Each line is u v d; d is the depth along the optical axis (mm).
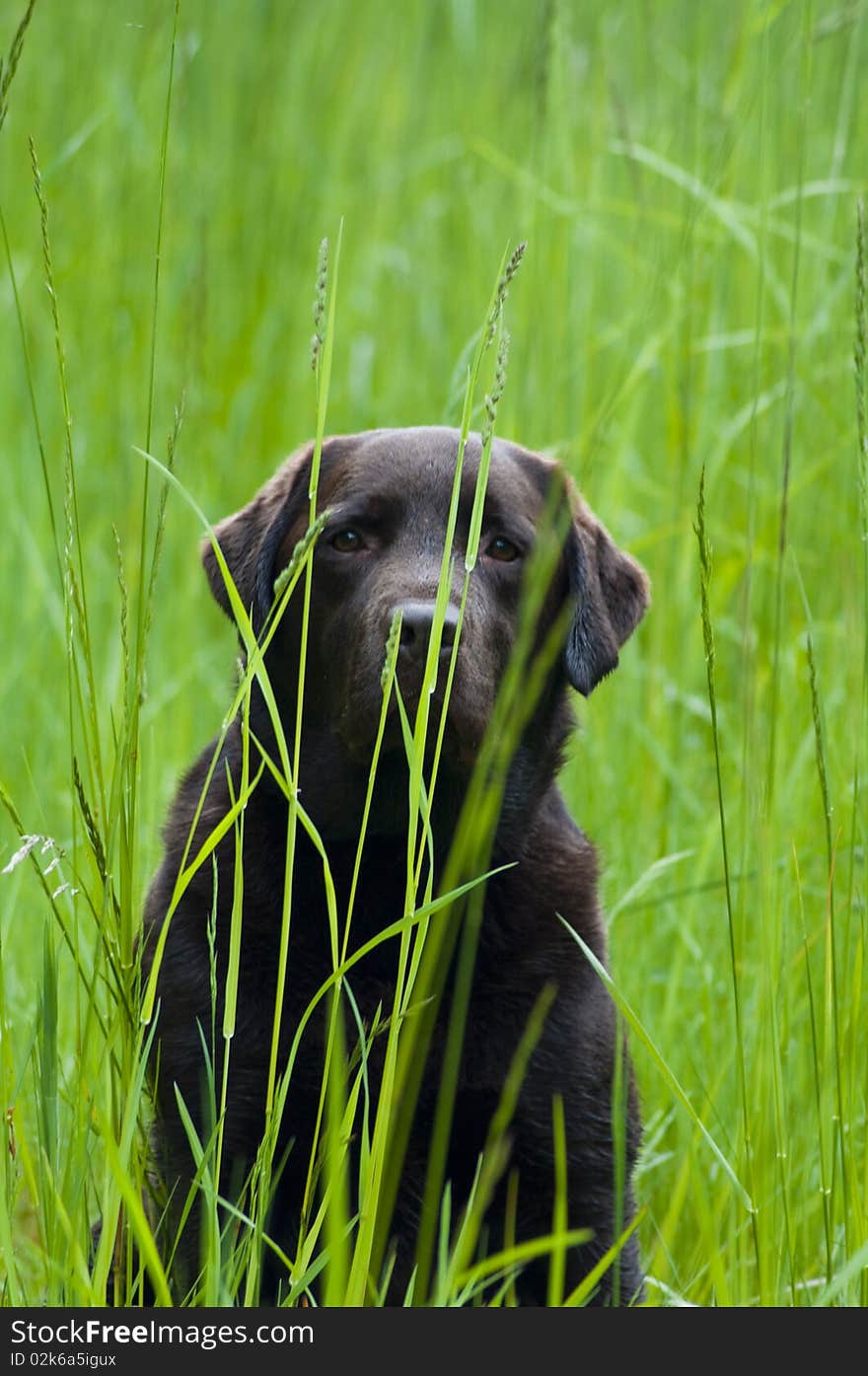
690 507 7262
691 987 6160
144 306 9344
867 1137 4762
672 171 7426
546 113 8336
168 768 6789
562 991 4684
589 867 4965
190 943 4590
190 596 7797
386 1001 4594
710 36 8867
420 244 9945
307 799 4734
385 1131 3654
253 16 10484
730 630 7543
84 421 8930
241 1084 4496
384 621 4312
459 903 4578
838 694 6863
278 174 10141
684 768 7039
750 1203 4035
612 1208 4684
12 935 5980
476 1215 4008
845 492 7461
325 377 3703
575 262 8156
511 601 4684
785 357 7762
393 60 10953
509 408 7344
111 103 9594
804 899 6086
